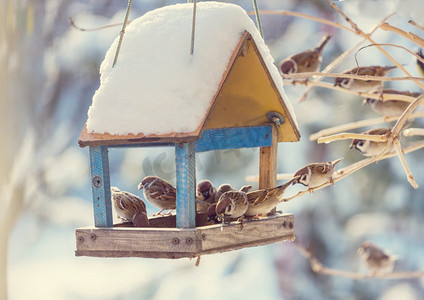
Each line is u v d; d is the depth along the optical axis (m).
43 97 13.04
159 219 6.27
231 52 5.55
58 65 13.38
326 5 13.52
